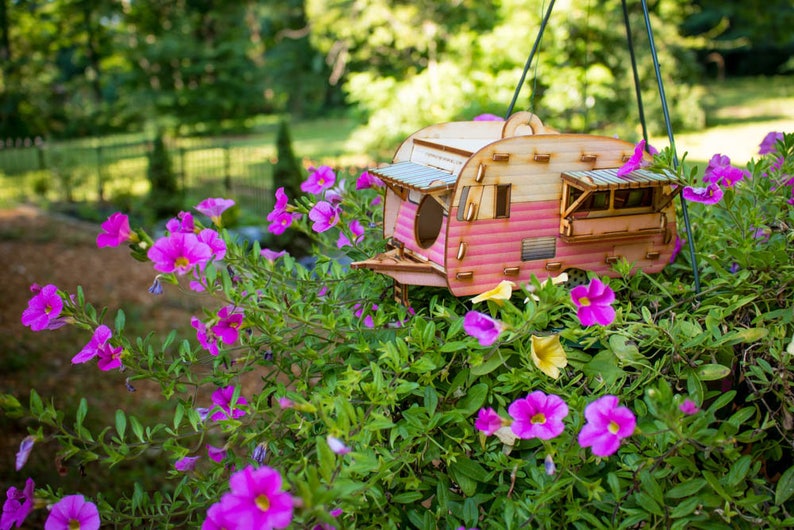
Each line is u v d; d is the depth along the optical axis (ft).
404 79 48.29
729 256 5.56
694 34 80.84
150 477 12.32
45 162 49.06
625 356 4.33
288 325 5.25
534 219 4.67
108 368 4.69
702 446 3.99
